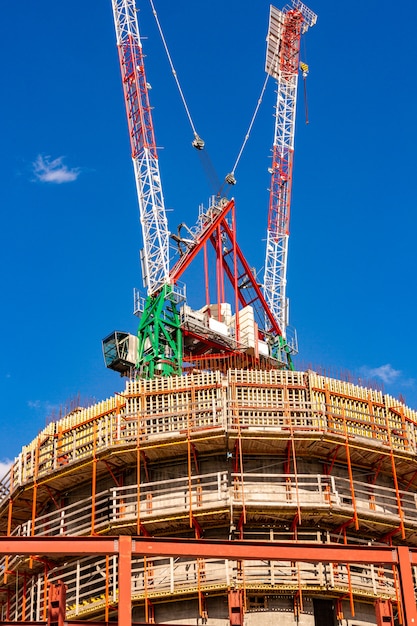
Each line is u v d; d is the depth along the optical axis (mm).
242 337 86062
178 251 88625
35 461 59438
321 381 58750
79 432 59250
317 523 54156
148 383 58312
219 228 89438
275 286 109625
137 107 95938
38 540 38844
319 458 56625
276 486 55094
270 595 51812
